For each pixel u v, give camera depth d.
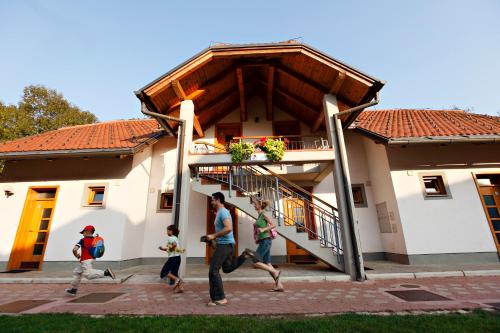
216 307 3.63
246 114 10.48
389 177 7.91
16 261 7.38
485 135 7.11
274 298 4.12
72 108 18.97
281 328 2.65
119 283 5.68
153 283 5.64
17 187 7.99
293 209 9.03
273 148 6.54
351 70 6.39
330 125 6.82
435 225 7.31
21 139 9.05
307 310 3.44
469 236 7.18
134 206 8.22
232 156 6.59
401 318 2.94
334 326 2.68
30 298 4.40
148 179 9.26
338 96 7.41
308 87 8.10
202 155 6.68
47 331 2.66
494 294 4.08
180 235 5.95
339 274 5.85
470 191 7.53
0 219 7.68
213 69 7.45
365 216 8.80
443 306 3.46
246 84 9.71
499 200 7.67
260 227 5.50
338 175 6.36
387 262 7.66
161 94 6.77
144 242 8.69
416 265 6.83
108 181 7.90
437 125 8.39
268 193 8.83
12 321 3.00
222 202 4.15
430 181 7.92
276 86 9.31
